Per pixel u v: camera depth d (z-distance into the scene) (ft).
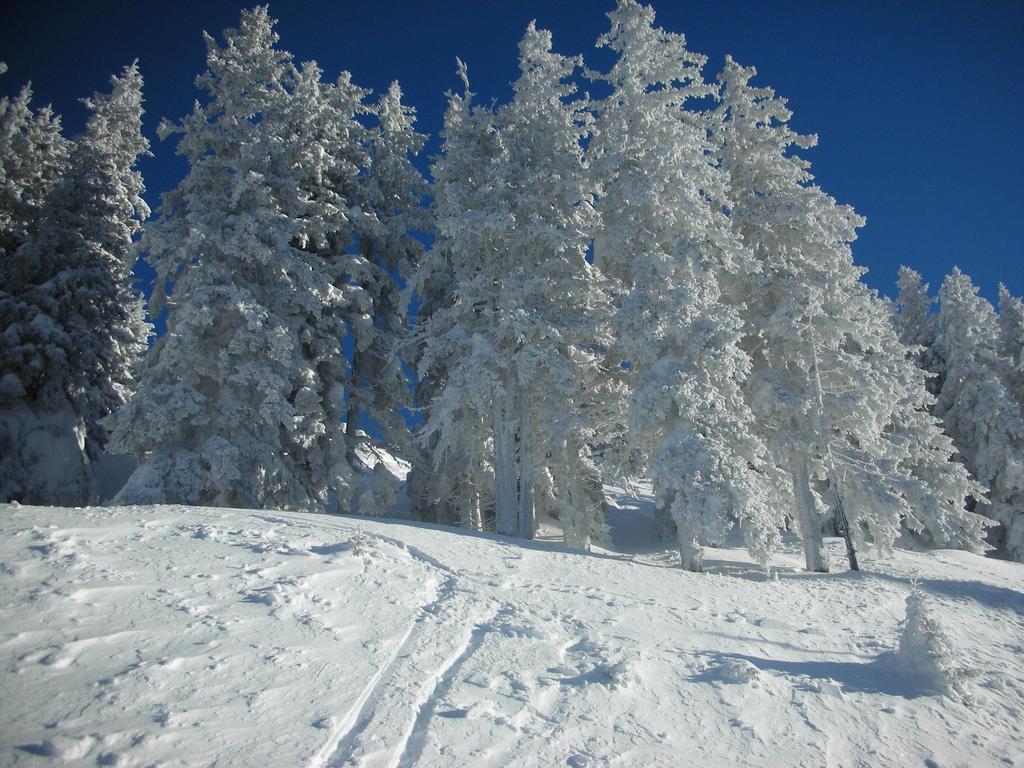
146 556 28.71
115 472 96.48
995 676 29.84
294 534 37.24
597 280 68.23
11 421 79.36
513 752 17.60
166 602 23.75
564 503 67.05
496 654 24.39
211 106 71.36
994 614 45.65
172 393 60.29
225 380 64.75
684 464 50.96
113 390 93.30
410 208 88.12
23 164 97.76
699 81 67.51
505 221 62.39
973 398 111.14
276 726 17.01
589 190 69.51
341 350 73.72
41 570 24.71
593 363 71.67
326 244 76.13
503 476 63.21
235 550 31.68
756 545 49.03
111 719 16.01
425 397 85.30
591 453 78.33
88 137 96.73
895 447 69.87
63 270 88.89
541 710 20.31
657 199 62.85
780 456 64.28
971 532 86.84
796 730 21.57
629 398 55.93
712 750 19.48
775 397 64.03
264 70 73.87
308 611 25.31
